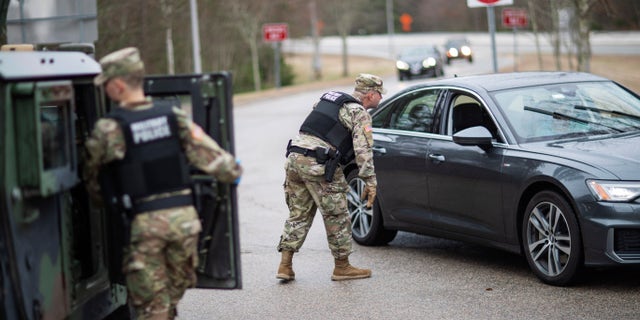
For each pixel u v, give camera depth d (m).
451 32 118.62
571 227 10.05
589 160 10.15
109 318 8.90
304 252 13.23
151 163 7.15
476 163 11.37
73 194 8.23
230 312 10.16
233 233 7.88
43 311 7.15
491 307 9.79
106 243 8.15
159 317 7.31
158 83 7.90
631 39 76.38
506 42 90.19
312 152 10.99
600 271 11.14
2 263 6.75
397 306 10.05
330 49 123.50
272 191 19.70
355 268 11.48
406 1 127.38
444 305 9.98
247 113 47.56
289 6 87.88
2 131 6.69
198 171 7.85
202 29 60.47
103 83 7.35
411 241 13.87
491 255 12.54
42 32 13.45
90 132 8.16
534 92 11.90
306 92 64.06
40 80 7.07
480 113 11.80
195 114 7.79
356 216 13.68
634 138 10.91
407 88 13.35
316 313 9.94
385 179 12.98
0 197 6.70
